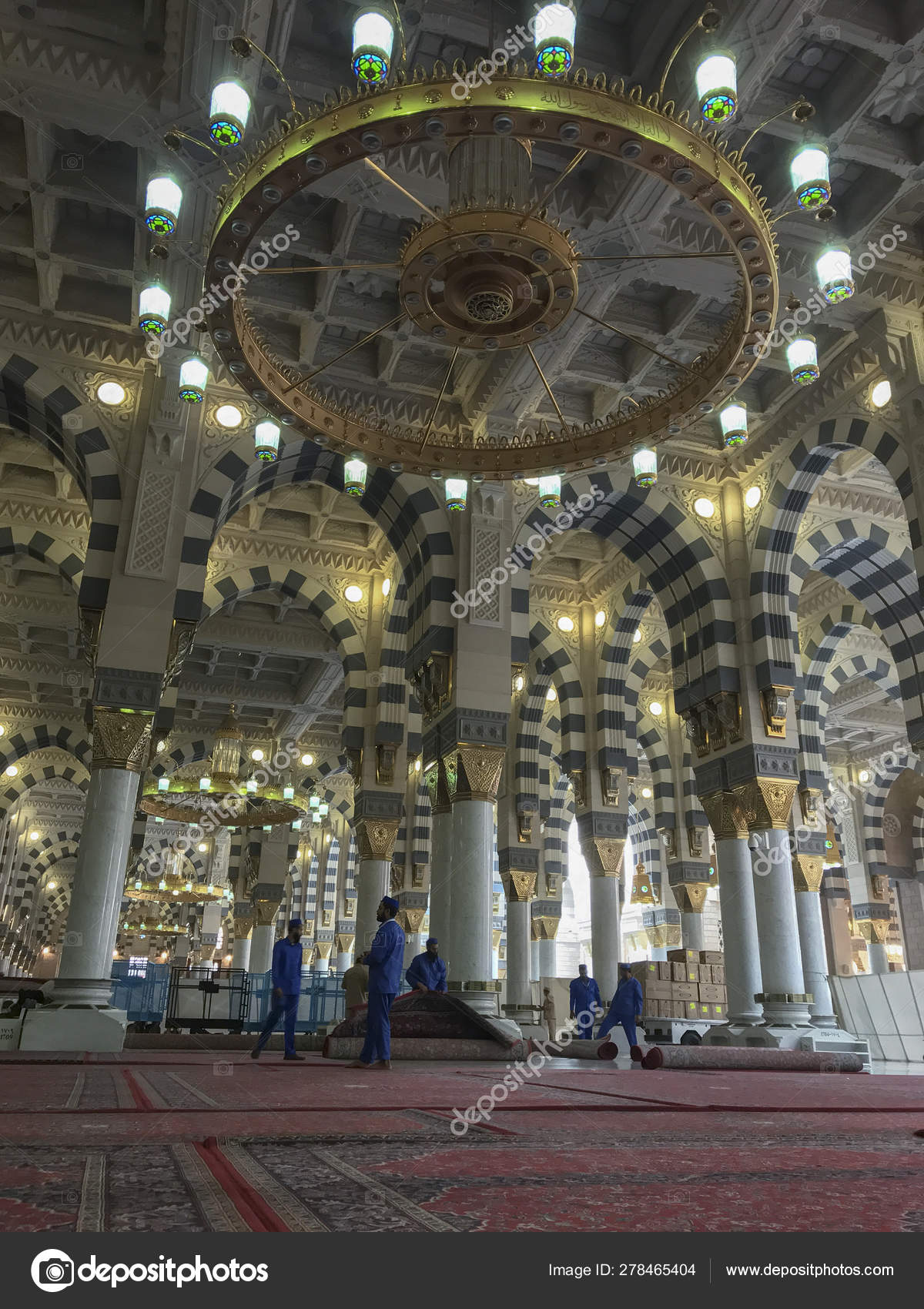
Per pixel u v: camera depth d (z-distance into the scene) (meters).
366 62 4.88
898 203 9.31
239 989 16.22
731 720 12.12
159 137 8.02
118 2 7.79
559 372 10.88
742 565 12.74
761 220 5.48
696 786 12.66
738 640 12.45
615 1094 4.70
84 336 11.10
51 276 10.25
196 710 23.73
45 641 19.75
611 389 12.02
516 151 5.98
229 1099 3.87
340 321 10.67
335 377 11.72
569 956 37.72
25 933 33.31
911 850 24.75
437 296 6.17
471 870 10.48
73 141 9.02
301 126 5.06
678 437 12.80
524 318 6.25
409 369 11.91
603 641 16.88
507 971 16.50
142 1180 1.80
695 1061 8.75
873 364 10.74
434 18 7.45
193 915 35.00
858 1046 10.68
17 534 14.64
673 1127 3.16
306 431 7.37
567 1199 1.70
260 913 23.52
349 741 15.86
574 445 7.54
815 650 17.47
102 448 11.01
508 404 11.54
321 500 15.77
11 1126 2.72
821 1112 4.07
